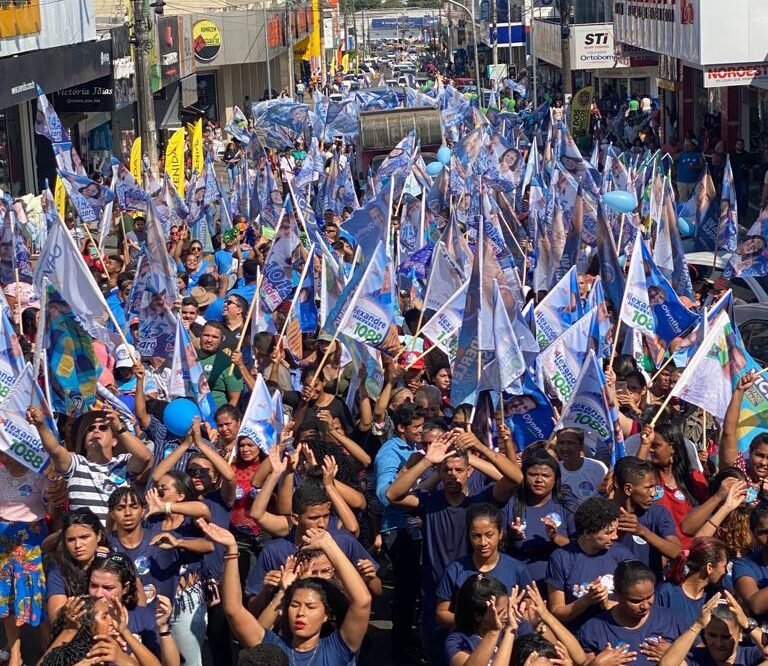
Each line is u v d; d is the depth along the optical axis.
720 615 7.04
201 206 20.92
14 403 8.54
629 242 16.44
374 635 9.98
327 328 11.99
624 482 8.30
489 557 7.74
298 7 77.62
